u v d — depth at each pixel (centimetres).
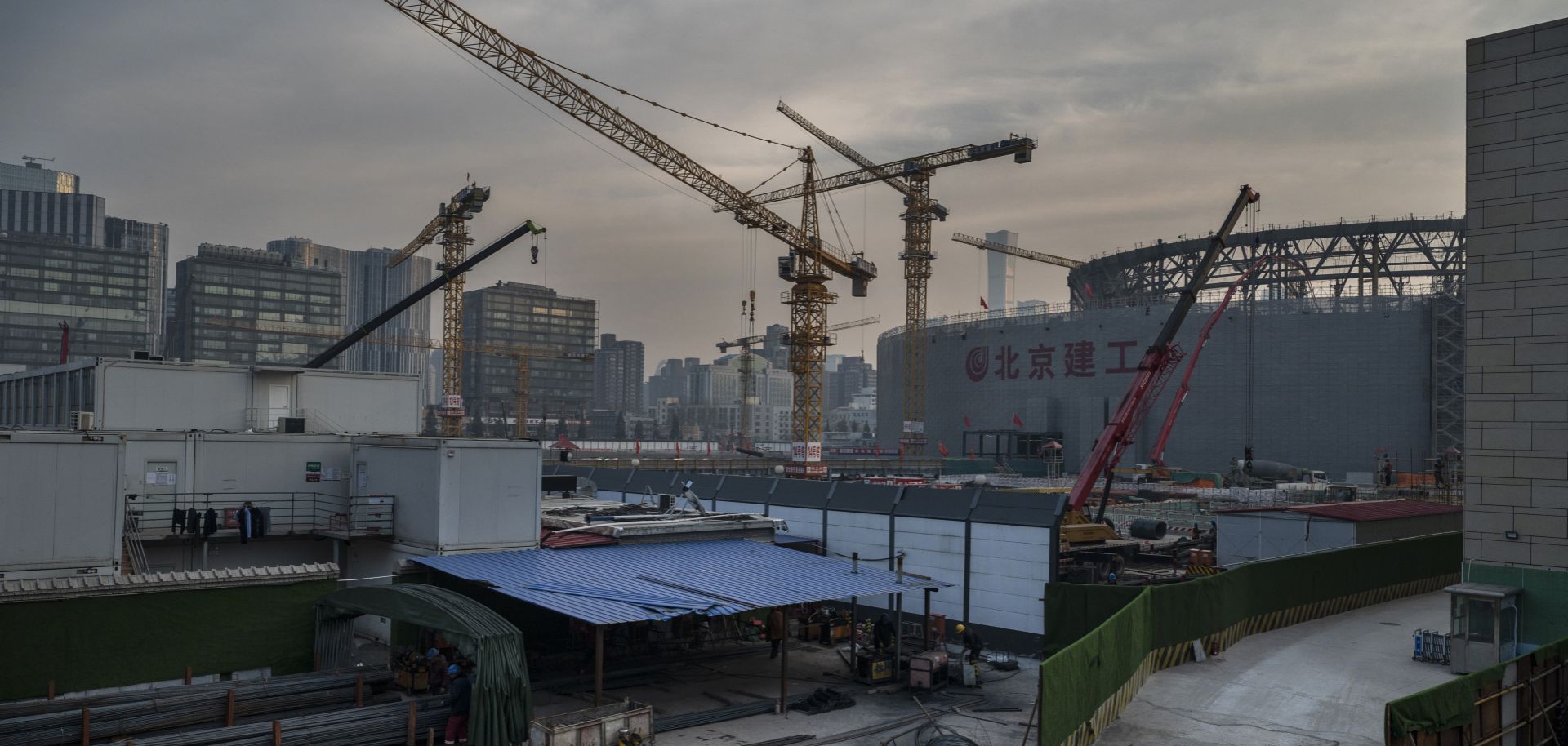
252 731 2323
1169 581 5362
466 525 3797
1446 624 4656
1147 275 17125
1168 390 14875
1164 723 2962
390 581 3953
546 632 3850
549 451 15762
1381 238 14900
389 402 5231
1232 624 4153
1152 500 10169
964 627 3619
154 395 4519
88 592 2703
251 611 2972
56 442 3167
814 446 12206
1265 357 14212
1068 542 5794
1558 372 3416
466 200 16350
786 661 3098
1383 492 11044
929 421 18012
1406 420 13350
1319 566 4866
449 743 2570
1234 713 3081
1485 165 3594
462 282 16975
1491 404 3566
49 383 5016
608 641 3866
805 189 13912
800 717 3034
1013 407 16438
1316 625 4622
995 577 4103
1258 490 10869
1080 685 2564
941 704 3212
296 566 3098
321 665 3025
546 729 2542
